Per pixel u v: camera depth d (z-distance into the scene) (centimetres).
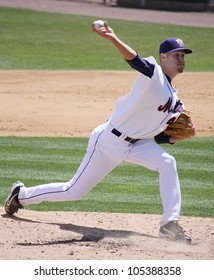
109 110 5678
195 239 2542
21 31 10106
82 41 9619
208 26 11275
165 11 13025
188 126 2438
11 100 5988
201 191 3431
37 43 9369
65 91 6394
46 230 2550
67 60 8356
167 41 2364
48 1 13475
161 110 2339
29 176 3628
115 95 6250
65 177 3625
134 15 12081
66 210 3003
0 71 7425
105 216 2875
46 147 4425
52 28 10431
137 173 3800
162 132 2480
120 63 8200
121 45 2223
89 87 6575
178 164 4003
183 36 10162
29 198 2594
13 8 12112
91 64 8100
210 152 4356
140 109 2334
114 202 3175
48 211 2944
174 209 2398
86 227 2631
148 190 3434
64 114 5525
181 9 13288
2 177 3591
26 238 2439
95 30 2217
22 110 5634
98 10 12488
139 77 2303
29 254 2241
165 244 2428
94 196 3294
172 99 2348
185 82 6838
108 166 2441
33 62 8150
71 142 4619
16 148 4375
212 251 2370
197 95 6266
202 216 2962
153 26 10906
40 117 5419
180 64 2370
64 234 2516
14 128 5084
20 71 7419
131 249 2352
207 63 8256
